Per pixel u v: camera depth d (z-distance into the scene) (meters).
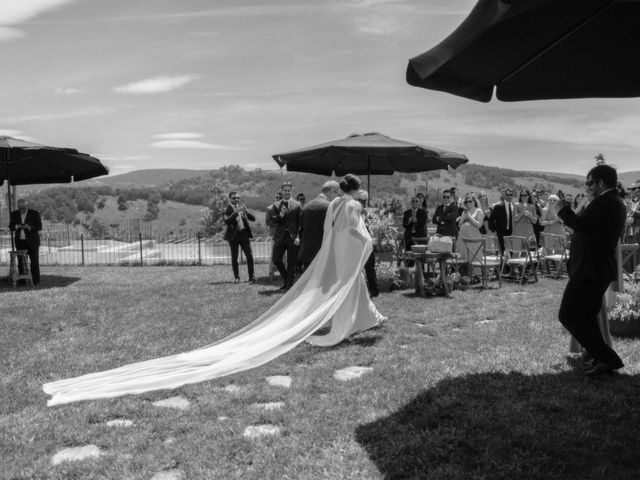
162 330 8.09
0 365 6.51
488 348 6.66
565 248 12.60
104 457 4.00
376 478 3.65
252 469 3.82
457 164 13.45
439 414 4.59
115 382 5.62
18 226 13.69
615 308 7.04
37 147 12.95
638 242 11.77
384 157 14.33
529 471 3.66
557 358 6.11
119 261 20.47
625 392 5.02
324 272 7.10
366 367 6.18
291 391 5.32
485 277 11.67
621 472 3.65
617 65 5.15
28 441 4.34
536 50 4.71
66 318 9.08
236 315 9.06
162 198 140.50
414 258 10.68
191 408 4.93
